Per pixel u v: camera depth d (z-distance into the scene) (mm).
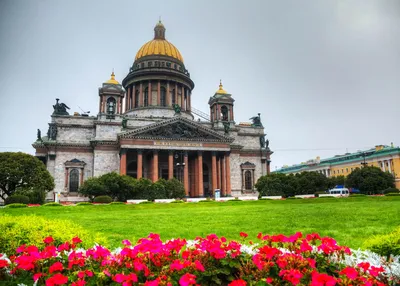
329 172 162875
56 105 90125
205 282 7941
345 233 18156
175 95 107188
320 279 6809
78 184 85688
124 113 108000
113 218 30234
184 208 46031
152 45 114438
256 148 102875
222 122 100750
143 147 81938
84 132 90125
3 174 61781
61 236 11062
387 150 129750
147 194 69750
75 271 8094
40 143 89562
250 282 7711
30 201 61188
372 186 102312
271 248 8391
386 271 8477
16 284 7980
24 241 10469
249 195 97812
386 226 20547
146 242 8695
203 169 94812
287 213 31516
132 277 7281
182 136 85625
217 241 8828
